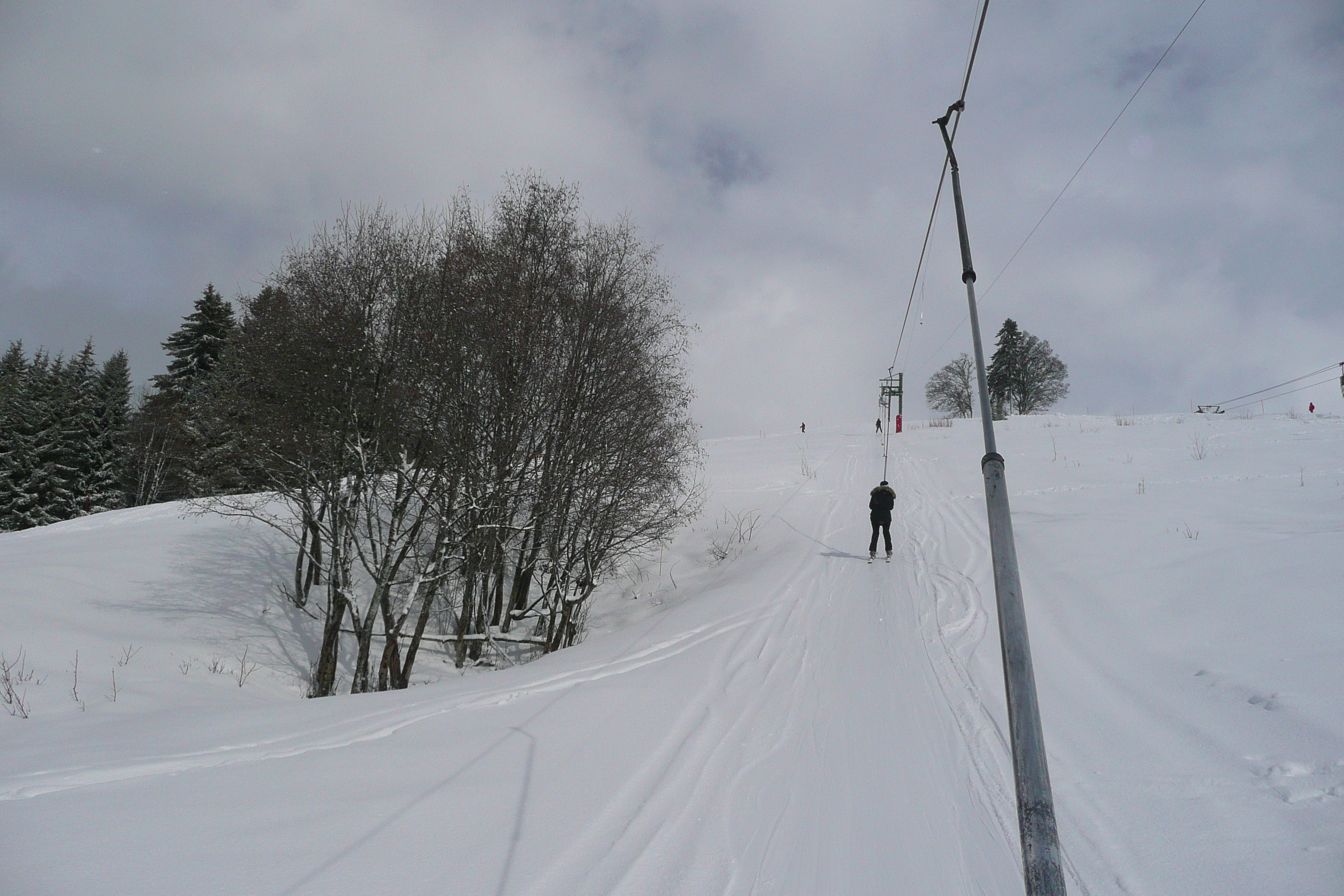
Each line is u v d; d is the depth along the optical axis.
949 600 9.84
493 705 6.42
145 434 33.91
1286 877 3.30
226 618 12.57
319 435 11.06
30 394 39.81
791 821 4.22
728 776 4.82
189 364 33.94
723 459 29.33
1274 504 11.83
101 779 4.62
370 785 4.50
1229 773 4.32
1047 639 7.57
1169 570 8.69
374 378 11.21
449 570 11.73
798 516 18.47
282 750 5.29
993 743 5.29
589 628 14.66
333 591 11.24
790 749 5.31
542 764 4.93
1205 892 3.33
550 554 13.03
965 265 4.89
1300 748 4.36
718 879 3.59
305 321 10.91
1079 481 17.28
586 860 3.66
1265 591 7.16
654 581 16.42
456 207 11.97
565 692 6.81
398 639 12.67
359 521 11.86
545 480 12.05
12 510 34.56
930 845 3.96
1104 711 5.58
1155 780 4.41
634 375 12.98
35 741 5.88
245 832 3.75
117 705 7.48
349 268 11.20
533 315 11.72
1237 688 5.31
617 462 12.88
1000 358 64.75
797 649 8.14
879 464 25.58
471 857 3.61
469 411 11.26
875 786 4.68
